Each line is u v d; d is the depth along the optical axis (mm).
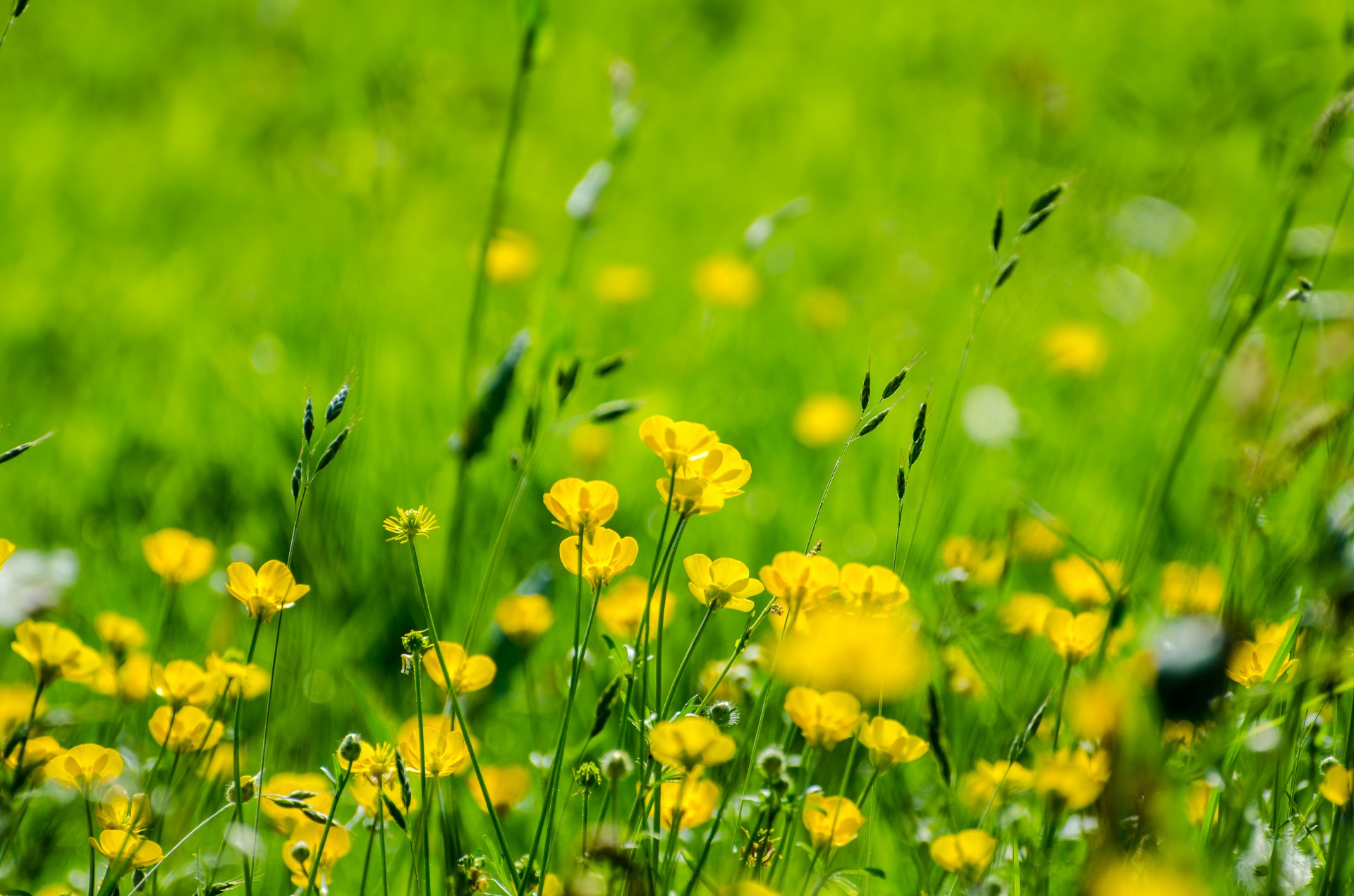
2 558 1913
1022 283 2768
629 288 3688
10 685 2123
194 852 1972
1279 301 2057
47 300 3553
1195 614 1942
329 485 2262
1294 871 1904
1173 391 2848
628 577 2309
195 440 2785
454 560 2195
